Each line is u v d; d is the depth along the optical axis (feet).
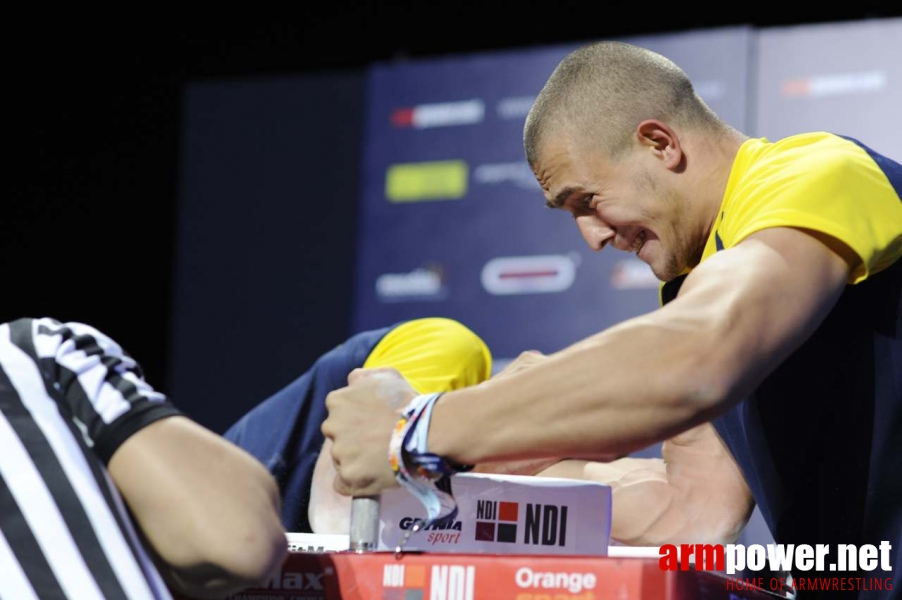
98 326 29.63
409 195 24.35
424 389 11.93
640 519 9.28
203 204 26.35
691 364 6.13
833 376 7.63
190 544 5.55
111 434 5.72
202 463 5.71
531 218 23.24
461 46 27.04
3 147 30.04
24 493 5.62
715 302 6.34
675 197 7.95
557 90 8.15
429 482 6.41
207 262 26.02
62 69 29.66
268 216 25.79
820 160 7.07
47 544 5.56
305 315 24.99
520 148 23.70
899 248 7.23
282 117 26.07
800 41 22.11
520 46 26.40
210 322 25.72
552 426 6.21
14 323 6.19
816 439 7.74
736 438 8.52
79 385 5.87
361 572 6.04
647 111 7.94
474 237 23.62
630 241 8.25
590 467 9.86
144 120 29.53
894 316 7.45
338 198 25.20
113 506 5.67
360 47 27.84
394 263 24.12
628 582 5.51
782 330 6.35
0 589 5.48
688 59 22.66
